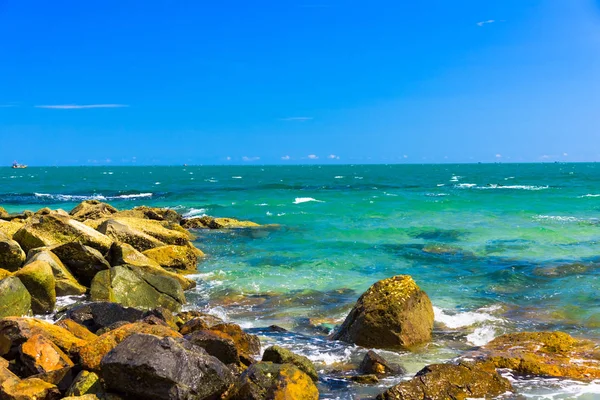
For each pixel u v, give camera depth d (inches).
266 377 326.0
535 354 421.4
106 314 466.3
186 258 784.3
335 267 807.7
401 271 778.2
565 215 1365.7
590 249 902.4
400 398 338.3
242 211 1614.2
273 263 842.2
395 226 1212.5
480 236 1051.3
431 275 751.1
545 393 354.9
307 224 1273.4
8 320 378.0
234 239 1076.5
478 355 423.8
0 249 605.0
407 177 4530.0
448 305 597.0
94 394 304.3
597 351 434.3
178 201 2050.9
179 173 6609.3
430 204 1715.1
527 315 556.1
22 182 3973.9
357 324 466.3
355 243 1004.6
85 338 416.2
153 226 917.2
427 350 450.3
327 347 457.1
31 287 534.6
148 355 302.8
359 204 1755.7
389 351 447.5
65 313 511.5
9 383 309.4
